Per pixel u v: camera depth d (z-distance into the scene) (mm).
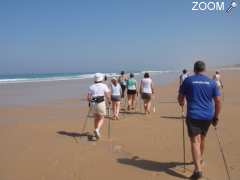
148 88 8703
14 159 4594
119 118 8133
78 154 4797
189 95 3734
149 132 6301
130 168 4152
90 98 5715
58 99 13453
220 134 5961
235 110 9023
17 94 16078
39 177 3885
